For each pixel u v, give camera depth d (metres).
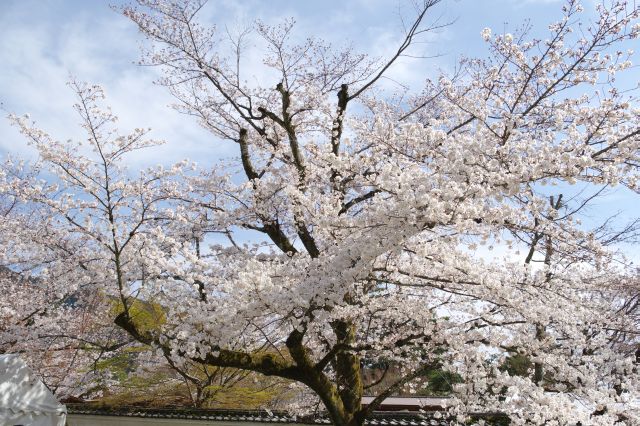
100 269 6.12
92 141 5.71
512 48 5.45
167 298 5.78
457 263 5.45
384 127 5.86
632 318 7.96
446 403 5.33
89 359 9.16
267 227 7.61
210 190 7.39
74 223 6.14
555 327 6.41
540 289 5.62
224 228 7.48
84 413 10.35
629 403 5.30
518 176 4.05
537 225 4.85
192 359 5.48
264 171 8.46
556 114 5.09
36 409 7.39
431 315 6.38
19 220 7.04
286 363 5.88
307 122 8.80
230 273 6.12
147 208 6.14
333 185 6.91
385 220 4.35
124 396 10.42
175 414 9.48
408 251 5.51
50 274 6.82
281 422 8.22
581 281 6.11
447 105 6.21
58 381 8.84
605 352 5.83
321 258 5.04
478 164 4.34
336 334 6.63
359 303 6.43
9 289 8.38
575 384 5.48
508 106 5.76
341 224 4.70
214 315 4.89
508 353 5.89
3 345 7.49
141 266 5.93
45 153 5.61
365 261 4.49
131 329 5.50
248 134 9.32
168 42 8.94
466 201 4.27
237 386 11.01
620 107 4.62
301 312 5.07
